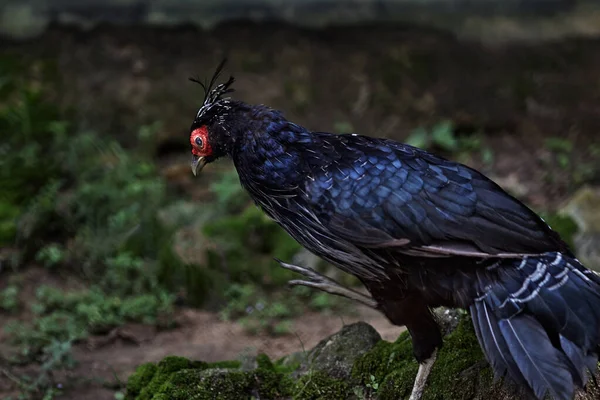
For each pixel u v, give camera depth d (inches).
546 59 661.9
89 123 610.9
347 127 619.2
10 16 665.0
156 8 687.1
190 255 474.0
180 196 556.7
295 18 694.5
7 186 518.3
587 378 244.5
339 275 471.5
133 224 493.0
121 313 435.8
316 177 244.7
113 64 644.1
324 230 243.4
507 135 629.6
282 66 653.3
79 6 676.1
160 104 624.7
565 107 639.1
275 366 317.7
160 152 611.5
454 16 691.4
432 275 238.1
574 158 592.1
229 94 633.0
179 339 421.4
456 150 613.3
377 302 258.8
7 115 569.3
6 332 412.5
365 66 652.7
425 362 258.5
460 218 232.5
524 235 231.1
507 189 557.9
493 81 649.6
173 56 653.9
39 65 631.2
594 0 693.9
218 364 318.7
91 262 477.4
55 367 375.9
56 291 450.3
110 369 381.4
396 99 641.0
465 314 282.0
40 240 491.2
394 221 235.5
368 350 293.3
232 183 528.7
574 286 225.0
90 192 508.1
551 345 219.6
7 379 365.7
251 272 477.7
